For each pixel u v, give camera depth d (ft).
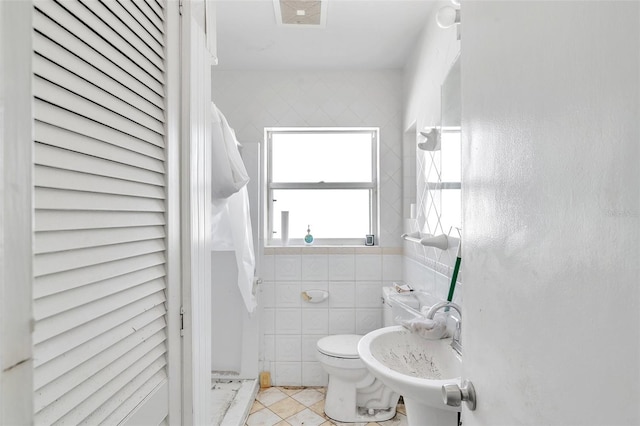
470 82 2.69
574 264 1.56
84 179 2.17
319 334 9.62
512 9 2.06
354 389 7.88
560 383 1.65
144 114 2.91
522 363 1.97
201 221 4.06
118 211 2.54
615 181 1.34
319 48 8.60
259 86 9.77
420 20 7.39
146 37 2.89
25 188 0.94
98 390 2.28
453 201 5.43
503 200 2.18
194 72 3.82
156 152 3.09
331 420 7.92
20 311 0.92
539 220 1.81
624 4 1.30
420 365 5.29
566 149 1.60
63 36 1.99
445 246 5.64
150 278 2.89
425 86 7.38
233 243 7.91
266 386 9.42
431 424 4.36
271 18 7.39
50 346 1.88
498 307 2.25
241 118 9.77
